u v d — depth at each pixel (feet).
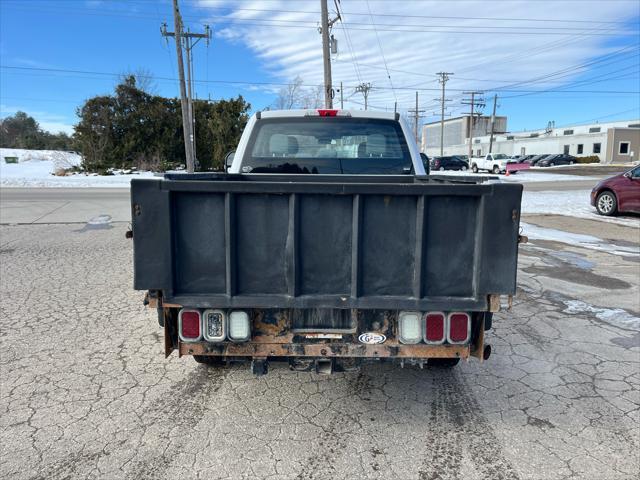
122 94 137.90
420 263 8.85
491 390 12.42
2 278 22.88
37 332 16.15
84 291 20.85
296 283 8.99
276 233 8.92
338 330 9.45
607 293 21.11
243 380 12.98
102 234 35.27
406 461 9.45
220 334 9.18
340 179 13.37
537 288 21.86
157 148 140.15
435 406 11.62
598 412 11.30
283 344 9.46
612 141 226.17
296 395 12.17
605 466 9.27
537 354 14.66
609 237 35.29
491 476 8.98
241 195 8.80
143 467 9.20
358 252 8.91
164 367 13.67
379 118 16.37
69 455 9.55
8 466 9.18
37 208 51.13
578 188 86.53
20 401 11.65
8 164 167.94
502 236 8.67
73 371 13.34
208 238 8.88
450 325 9.08
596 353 14.71
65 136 305.12
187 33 114.32
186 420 10.91
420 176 13.56
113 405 11.53
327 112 16.20
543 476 8.97
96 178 107.65
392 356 9.42
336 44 94.02
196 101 150.92
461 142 327.26
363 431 10.52
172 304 8.87
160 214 8.62
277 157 16.22
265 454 9.65
